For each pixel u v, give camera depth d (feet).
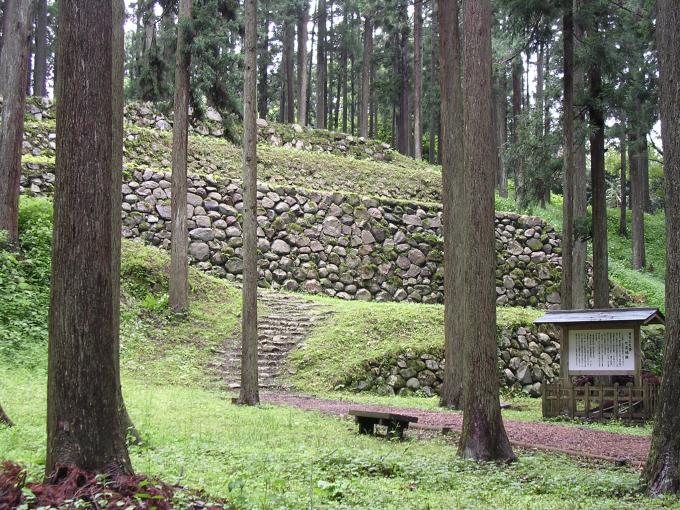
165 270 68.08
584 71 59.72
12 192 58.08
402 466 26.11
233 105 62.23
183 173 63.62
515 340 68.03
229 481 20.10
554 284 87.86
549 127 61.05
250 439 30.81
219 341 61.26
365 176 99.04
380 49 140.97
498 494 22.72
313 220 82.53
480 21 30.40
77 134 17.52
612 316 47.37
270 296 72.43
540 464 28.48
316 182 94.02
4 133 57.72
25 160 73.51
